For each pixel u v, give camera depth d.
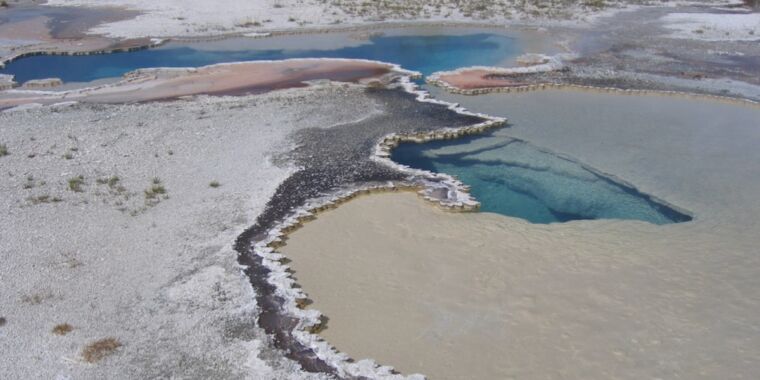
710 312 13.41
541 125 24.81
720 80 30.53
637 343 12.55
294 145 22.39
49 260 15.23
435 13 45.62
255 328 13.01
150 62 35.31
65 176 19.72
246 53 36.94
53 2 51.81
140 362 11.92
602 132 23.98
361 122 24.77
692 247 15.95
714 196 18.77
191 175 19.95
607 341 12.62
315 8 46.91
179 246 15.98
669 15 45.78
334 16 44.81
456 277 14.90
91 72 33.44
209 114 25.59
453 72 32.22
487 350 12.50
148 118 25.05
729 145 22.53
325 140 22.88
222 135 23.23
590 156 21.83
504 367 12.05
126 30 41.66
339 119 25.09
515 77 31.31
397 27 42.81
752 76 31.08
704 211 17.91
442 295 14.24
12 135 23.00
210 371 11.74
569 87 29.53
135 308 13.52
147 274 14.77
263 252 15.72
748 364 11.86
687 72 31.97
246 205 18.09
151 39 39.56
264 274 14.88
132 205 17.98
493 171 21.03
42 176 19.69
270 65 33.75
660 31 41.00
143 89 29.55
